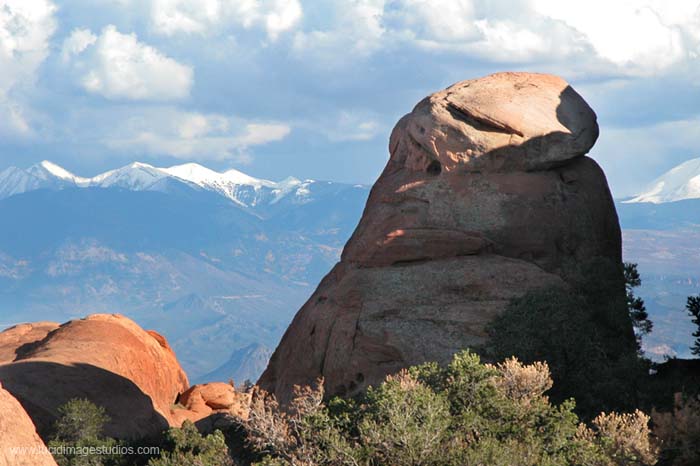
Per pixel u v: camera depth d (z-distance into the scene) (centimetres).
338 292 6191
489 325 5319
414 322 5688
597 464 2981
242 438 5306
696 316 5541
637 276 6309
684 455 2950
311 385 6075
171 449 5847
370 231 6431
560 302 5175
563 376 4697
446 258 6150
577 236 6419
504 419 3209
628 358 4622
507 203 6297
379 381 5594
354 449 3022
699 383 4581
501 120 6462
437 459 2939
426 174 6619
